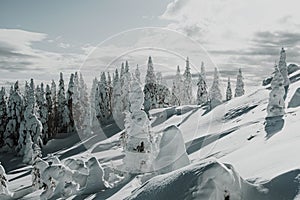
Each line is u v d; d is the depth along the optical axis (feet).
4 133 183.52
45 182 46.80
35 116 157.38
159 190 17.26
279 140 40.68
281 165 21.25
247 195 16.72
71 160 44.57
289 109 101.86
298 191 16.15
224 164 17.57
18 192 82.12
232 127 97.35
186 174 17.15
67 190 41.75
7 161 164.25
